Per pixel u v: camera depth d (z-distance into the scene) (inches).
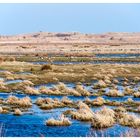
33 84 2303.2
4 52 7253.9
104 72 3068.4
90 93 2005.4
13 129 1202.6
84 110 1401.3
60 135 1136.8
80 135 1136.8
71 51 7500.0
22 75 2723.9
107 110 1393.9
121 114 1390.3
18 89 2092.8
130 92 2046.0
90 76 2768.2
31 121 1316.4
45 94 1939.0
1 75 2716.5
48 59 4835.1
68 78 2637.8
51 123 1263.5
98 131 1181.1
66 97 1724.9
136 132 1095.6
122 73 3073.3
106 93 1961.1
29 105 1605.6
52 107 1571.1
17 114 1425.9
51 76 2701.8
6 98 1770.4
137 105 1664.6
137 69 3410.4
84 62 4443.9
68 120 1279.5
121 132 1138.0
